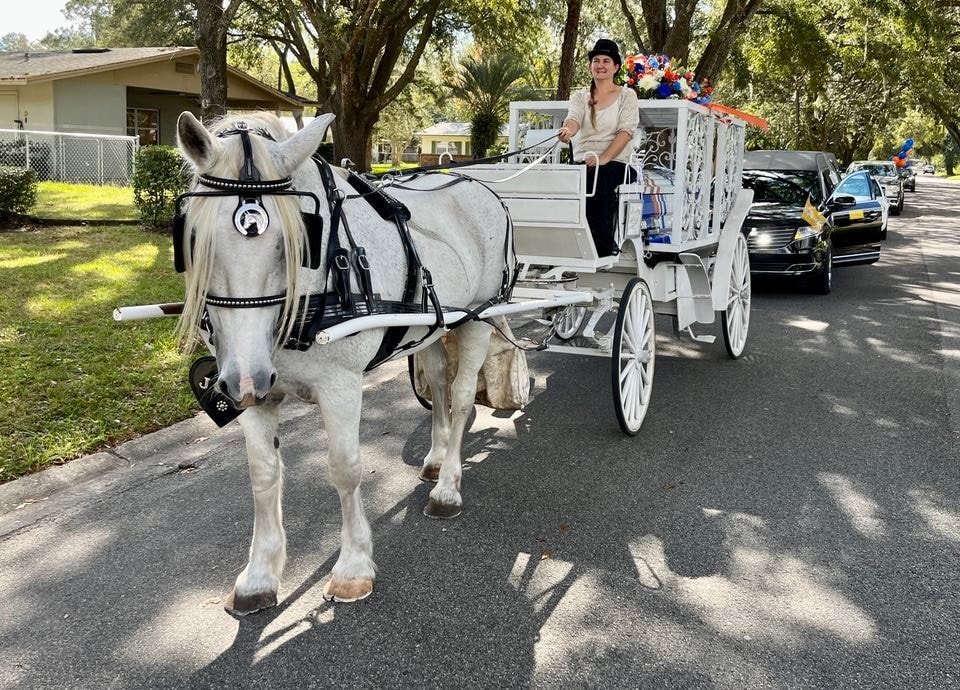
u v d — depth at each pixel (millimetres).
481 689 2910
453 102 47938
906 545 4031
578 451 5305
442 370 4723
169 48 25688
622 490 4684
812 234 11148
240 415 3266
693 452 5305
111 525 4148
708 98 6773
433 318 3541
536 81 35188
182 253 2723
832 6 21906
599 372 7297
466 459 5148
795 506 4484
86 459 4867
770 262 11188
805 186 12664
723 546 4016
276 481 3424
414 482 4785
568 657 3100
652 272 6414
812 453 5289
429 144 57781
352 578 3488
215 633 3240
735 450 5340
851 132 40688
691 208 6605
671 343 8609
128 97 24656
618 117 5598
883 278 13367
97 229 12750
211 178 2674
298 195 2822
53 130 21641
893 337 8758
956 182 74875
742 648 3166
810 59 20938
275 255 2689
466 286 4090
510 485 4738
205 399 3174
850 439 5555
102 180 19766
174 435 5328
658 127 7625
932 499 4582
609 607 3451
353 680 2953
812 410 6207
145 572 3701
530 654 3115
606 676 2988
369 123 21203
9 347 6586
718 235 7535
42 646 3137
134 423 5402
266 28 24203
